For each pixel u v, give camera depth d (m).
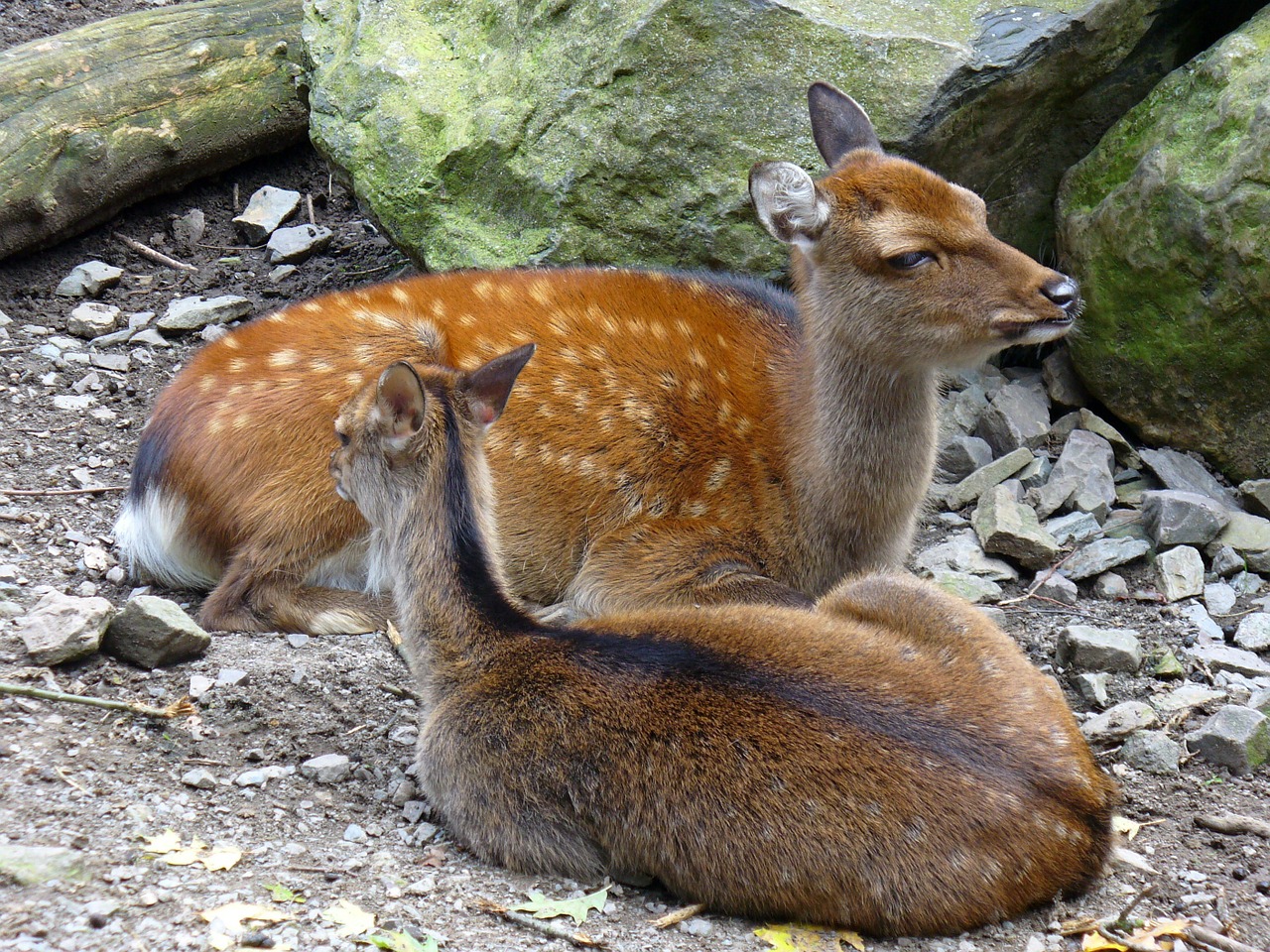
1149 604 10.83
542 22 12.95
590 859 7.29
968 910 6.81
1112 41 12.31
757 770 6.86
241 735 8.43
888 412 9.59
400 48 13.70
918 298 9.16
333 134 13.70
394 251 15.55
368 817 7.83
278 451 10.02
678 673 7.23
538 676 7.45
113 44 15.22
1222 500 11.93
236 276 15.20
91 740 8.03
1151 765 8.73
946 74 11.67
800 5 11.97
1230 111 11.67
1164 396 12.22
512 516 10.14
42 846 6.67
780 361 10.24
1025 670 7.47
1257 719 8.74
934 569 11.04
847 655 7.30
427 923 6.74
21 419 12.47
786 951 6.71
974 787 6.76
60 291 14.64
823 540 9.91
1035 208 13.38
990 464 12.05
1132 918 7.00
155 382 13.31
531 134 12.74
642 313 10.47
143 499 10.36
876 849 6.70
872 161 9.77
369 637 9.84
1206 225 11.53
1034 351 13.59
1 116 14.28
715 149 12.17
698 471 10.05
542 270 10.98
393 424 7.92
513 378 8.25
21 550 10.55
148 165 15.34
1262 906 7.27
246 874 6.95
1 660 8.66
